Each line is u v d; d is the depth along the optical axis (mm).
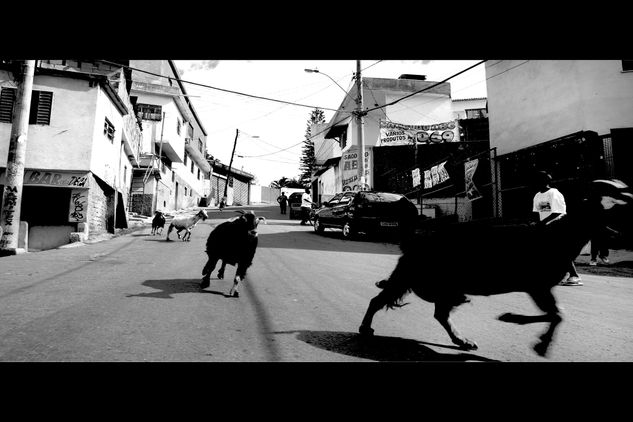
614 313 4273
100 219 14062
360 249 10180
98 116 13086
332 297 4969
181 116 28406
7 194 9336
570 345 3266
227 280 6039
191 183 34625
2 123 12094
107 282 5664
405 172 19297
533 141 11969
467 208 15172
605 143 9906
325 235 14391
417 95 23969
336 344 3205
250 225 4992
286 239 12477
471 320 4023
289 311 4277
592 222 2816
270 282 5891
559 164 10375
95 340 3195
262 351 3008
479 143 20078
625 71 10086
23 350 2934
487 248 3002
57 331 3416
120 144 16375
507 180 12805
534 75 11961
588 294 5184
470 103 28578
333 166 29531
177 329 3551
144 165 22844
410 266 3277
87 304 4387
